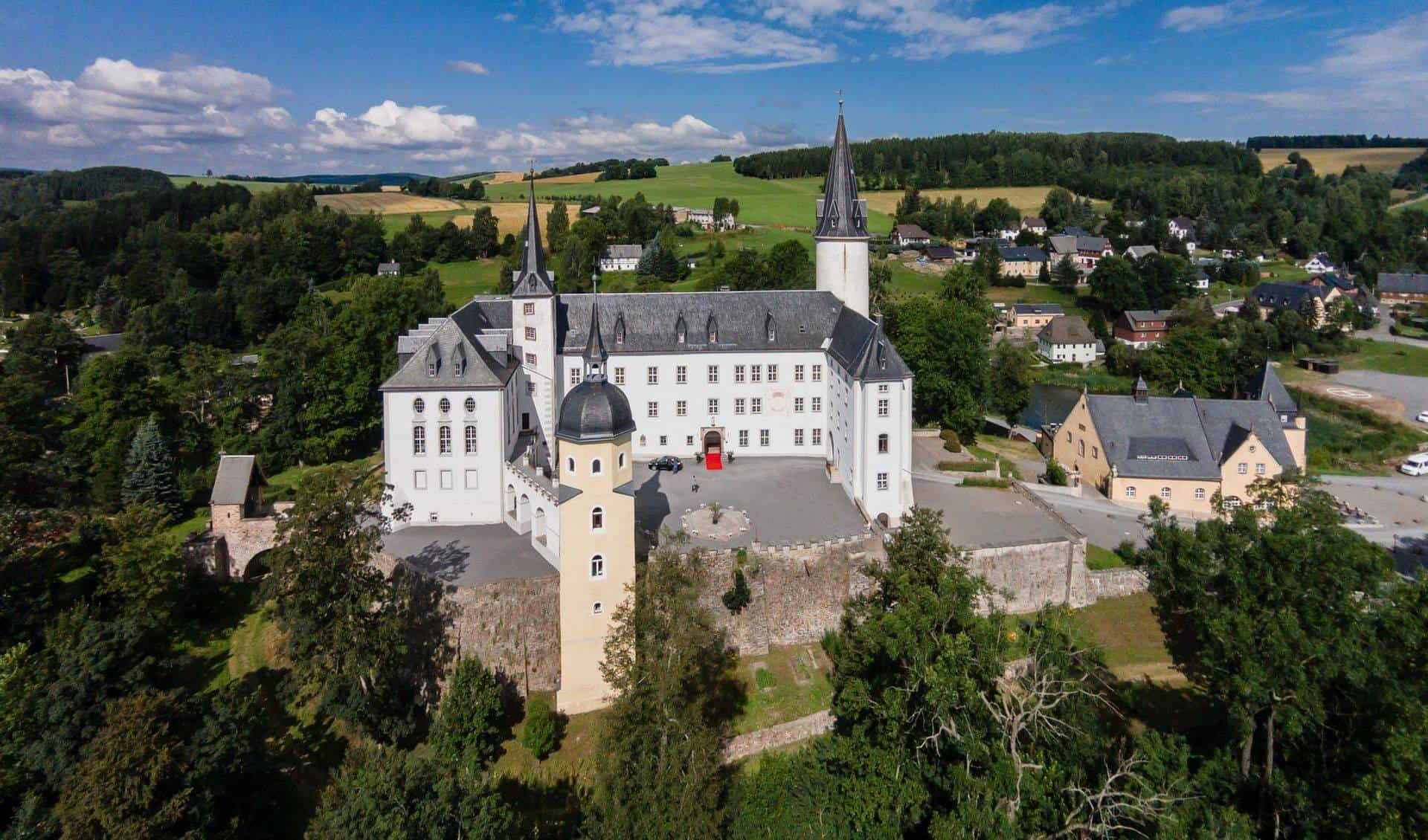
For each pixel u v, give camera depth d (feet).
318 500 172.45
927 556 182.29
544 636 192.54
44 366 439.22
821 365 290.56
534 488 215.31
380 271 627.46
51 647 171.73
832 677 196.24
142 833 130.72
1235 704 155.84
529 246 258.78
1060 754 147.84
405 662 192.44
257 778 160.97
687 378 287.28
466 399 232.12
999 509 255.70
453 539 224.53
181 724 152.76
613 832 138.62
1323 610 156.15
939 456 319.06
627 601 185.47
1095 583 223.71
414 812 129.49
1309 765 158.81
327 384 351.05
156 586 217.77
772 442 294.25
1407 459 382.22
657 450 290.35
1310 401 486.38
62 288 594.65
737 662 202.28
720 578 202.80
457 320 244.42
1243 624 157.79
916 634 158.30
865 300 303.68
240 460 257.34
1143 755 144.25
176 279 568.00
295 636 172.24
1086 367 588.09
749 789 161.79
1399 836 119.34
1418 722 132.36
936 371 359.66
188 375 387.75
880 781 147.13
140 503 251.60
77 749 149.79
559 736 180.14
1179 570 184.14
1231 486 287.28
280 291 541.75
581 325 285.43
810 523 229.45
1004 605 217.77
